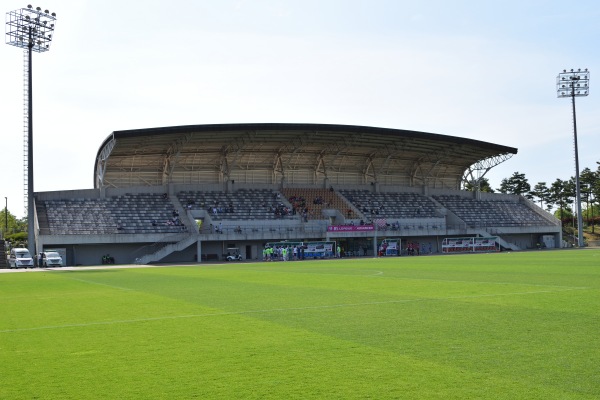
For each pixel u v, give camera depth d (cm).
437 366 1079
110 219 8106
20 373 1109
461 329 1466
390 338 1367
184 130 8050
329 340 1361
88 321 1794
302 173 10200
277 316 1795
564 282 2864
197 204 8881
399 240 8788
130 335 1506
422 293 2420
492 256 6931
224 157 9369
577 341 1281
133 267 6444
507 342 1283
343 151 9956
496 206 11238
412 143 9775
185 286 3194
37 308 2216
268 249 7912
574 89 10256
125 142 8212
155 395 939
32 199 7444
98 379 1049
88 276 4559
